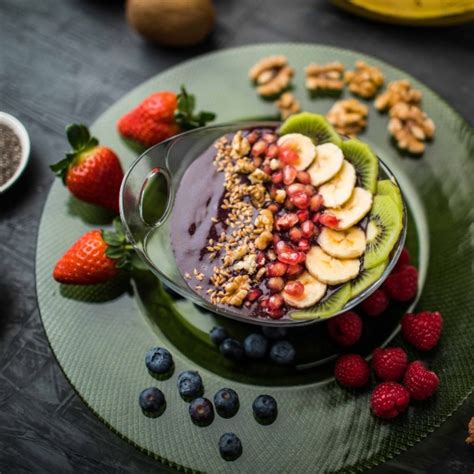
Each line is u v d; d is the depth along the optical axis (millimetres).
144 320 659
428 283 666
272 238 619
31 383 664
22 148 723
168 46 779
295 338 649
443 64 764
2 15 800
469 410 642
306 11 791
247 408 629
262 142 643
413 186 695
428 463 631
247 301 606
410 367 623
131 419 627
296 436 620
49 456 644
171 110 691
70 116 758
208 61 745
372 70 732
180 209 635
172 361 643
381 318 656
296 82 740
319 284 608
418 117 708
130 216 622
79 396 635
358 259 612
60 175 678
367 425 621
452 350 640
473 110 743
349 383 626
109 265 654
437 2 743
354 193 626
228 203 630
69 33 791
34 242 710
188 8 739
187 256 622
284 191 626
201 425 624
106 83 771
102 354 647
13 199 723
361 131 718
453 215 682
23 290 693
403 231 615
